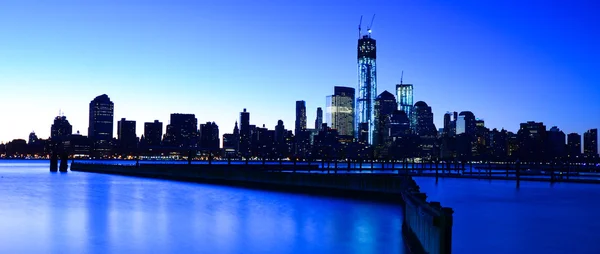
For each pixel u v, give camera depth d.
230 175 78.56
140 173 108.19
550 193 57.34
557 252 21.14
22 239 24.31
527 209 38.94
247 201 45.56
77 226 28.83
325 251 21.20
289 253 20.91
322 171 162.00
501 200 47.66
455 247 22.11
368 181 50.59
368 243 23.06
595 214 35.25
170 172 96.56
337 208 39.06
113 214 35.09
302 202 44.44
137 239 24.34
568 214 35.44
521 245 22.59
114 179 91.12
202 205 41.84
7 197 49.84
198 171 86.88
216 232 26.62
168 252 21.20
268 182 68.25
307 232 26.52
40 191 58.84
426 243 17.47
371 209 38.19
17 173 125.50
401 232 26.36
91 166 138.88
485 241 23.56
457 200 47.66
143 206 40.91
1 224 29.69
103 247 22.30
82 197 50.06
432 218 15.81
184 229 27.73
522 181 88.69
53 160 139.50
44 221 31.02
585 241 23.75
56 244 22.97
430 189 65.44
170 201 45.53
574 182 84.44
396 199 46.53
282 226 28.91
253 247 22.28
